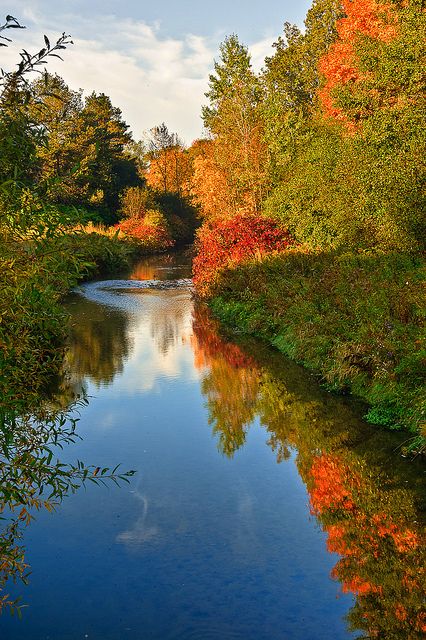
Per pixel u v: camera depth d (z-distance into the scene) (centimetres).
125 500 691
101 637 455
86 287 2930
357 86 1870
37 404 554
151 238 5362
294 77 4028
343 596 505
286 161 2816
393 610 488
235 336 1689
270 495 702
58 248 412
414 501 673
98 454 827
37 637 457
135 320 1997
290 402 1048
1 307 416
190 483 738
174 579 537
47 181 408
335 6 3784
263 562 560
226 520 642
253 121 3456
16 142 398
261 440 879
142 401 1080
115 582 530
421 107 1639
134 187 6397
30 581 534
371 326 1102
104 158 6100
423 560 558
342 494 698
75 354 1487
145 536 608
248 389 1147
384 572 541
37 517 651
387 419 909
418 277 1245
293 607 495
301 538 604
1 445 451
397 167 1584
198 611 489
